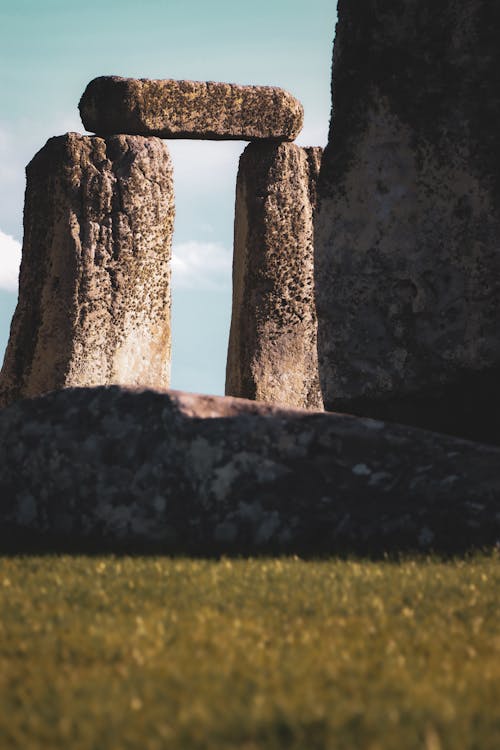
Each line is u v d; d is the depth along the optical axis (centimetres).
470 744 1242
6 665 1540
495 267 3316
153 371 5753
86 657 1571
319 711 1306
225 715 1305
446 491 2505
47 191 5603
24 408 2827
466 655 1622
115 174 5653
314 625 1764
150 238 5703
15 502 2758
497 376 3344
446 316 3372
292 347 6028
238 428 2638
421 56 3394
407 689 1412
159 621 1742
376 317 3453
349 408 3512
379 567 2264
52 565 2283
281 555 2394
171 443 2652
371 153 3456
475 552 2395
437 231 3378
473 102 3338
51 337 5556
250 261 6041
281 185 6031
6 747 1264
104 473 2692
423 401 3441
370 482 2559
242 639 1659
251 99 5934
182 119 5812
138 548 2544
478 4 3328
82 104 5800
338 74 3516
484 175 3322
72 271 5544
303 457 2606
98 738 1258
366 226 3469
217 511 2580
